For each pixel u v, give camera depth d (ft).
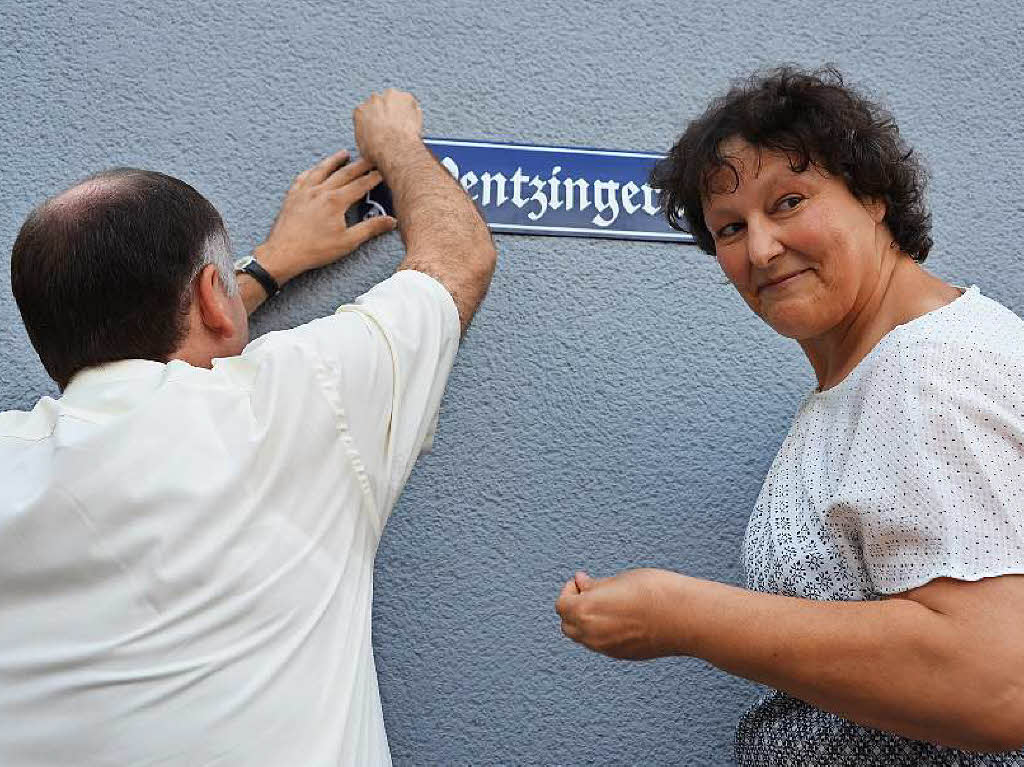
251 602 3.03
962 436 2.87
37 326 3.40
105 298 3.34
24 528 2.97
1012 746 2.73
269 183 5.22
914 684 2.73
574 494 5.10
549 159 5.36
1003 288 5.66
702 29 5.70
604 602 3.03
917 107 5.80
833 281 3.40
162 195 3.51
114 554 2.96
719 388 5.32
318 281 5.11
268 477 3.16
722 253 3.66
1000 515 2.79
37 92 5.16
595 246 5.35
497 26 5.52
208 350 3.55
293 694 3.04
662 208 4.07
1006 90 5.89
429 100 5.39
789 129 3.35
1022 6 6.00
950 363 2.97
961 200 5.73
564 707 4.92
